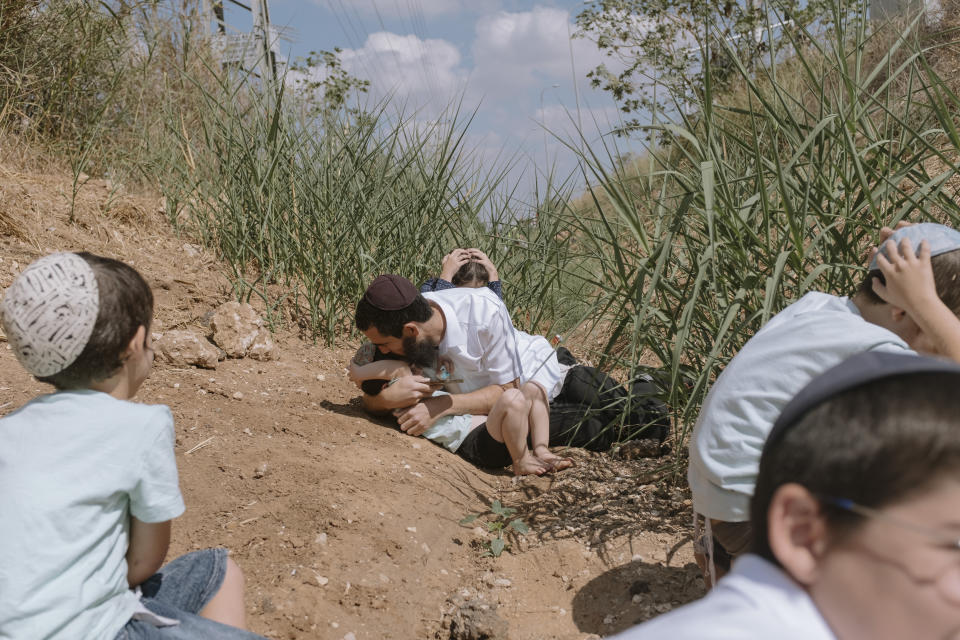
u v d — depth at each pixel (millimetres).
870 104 2885
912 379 691
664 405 3779
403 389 3543
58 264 1425
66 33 5734
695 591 2580
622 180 2758
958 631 679
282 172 4754
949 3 4273
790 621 709
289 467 3018
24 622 1305
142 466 1443
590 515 3146
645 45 3406
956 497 657
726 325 2502
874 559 683
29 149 5234
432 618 2512
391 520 2854
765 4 2758
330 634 2289
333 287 4570
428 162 4863
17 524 1326
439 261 4770
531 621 2547
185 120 5715
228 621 1730
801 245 2479
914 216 3221
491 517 3193
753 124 2566
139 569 1543
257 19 5926
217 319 4027
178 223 5090
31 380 3223
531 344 3920
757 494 760
